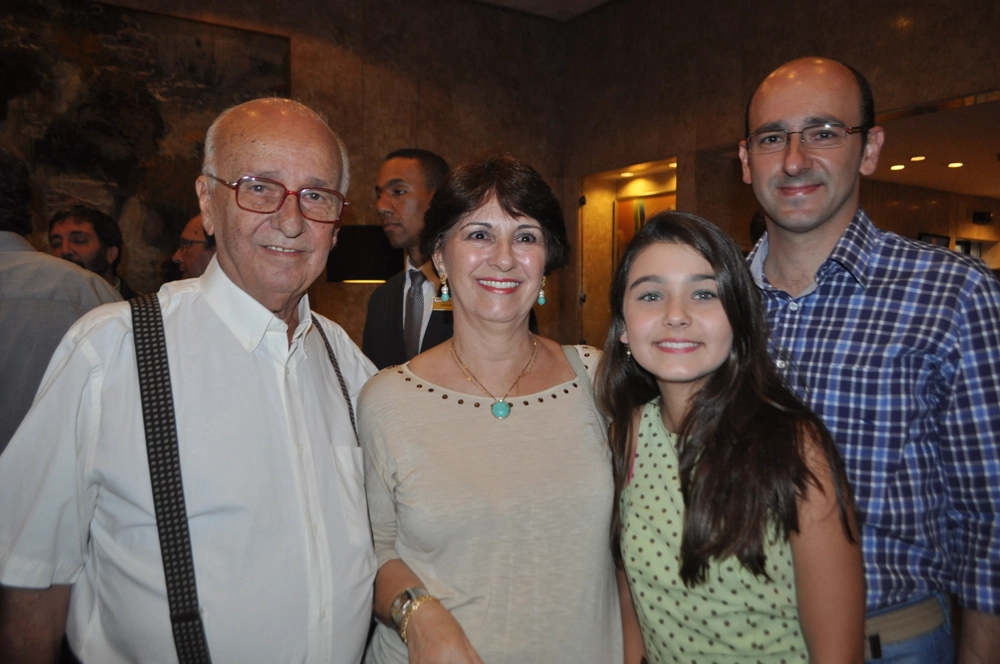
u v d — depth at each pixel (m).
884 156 7.89
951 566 1.56
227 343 1.44
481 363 1.68
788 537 1.33
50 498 1.30
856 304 1.63
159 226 6.23
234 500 1.34
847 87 1.67
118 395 1.34
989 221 10.73
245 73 6.60
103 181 5.99
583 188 8.56
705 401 1.45
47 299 1.85
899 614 1.51
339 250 4.82
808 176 1.65
